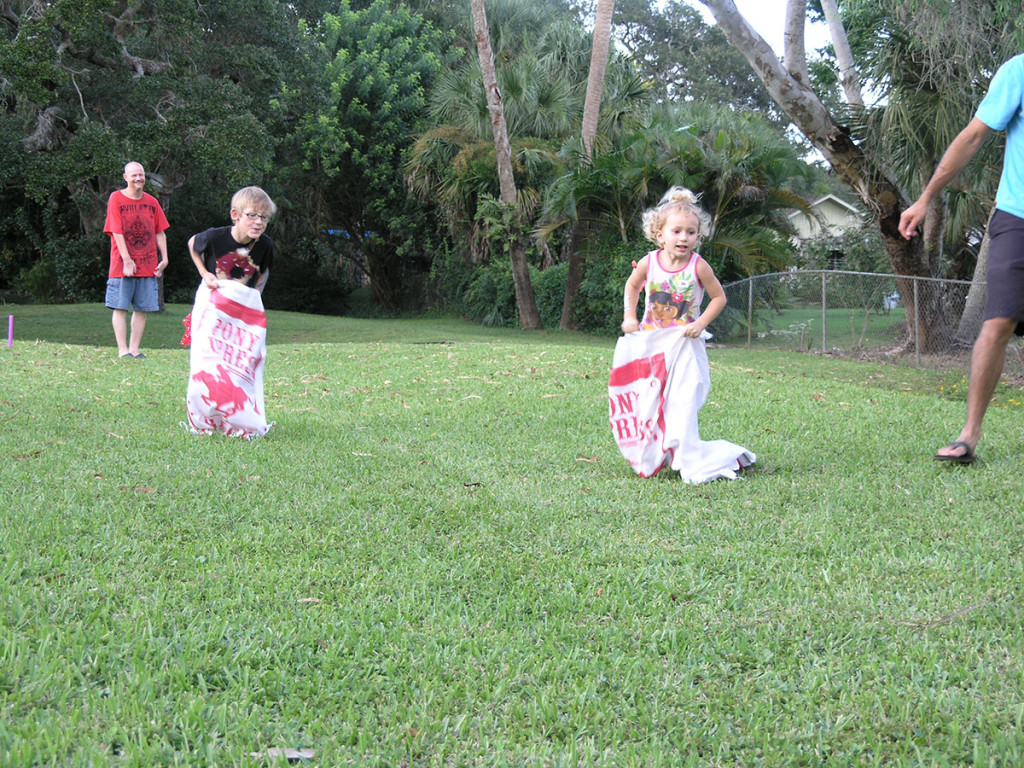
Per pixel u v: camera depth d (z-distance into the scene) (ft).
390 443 15.76
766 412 19.89
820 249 85.20
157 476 12.14
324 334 53.83
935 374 32.73
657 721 6.06
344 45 83.41
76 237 82.28
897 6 35.55
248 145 59.93
